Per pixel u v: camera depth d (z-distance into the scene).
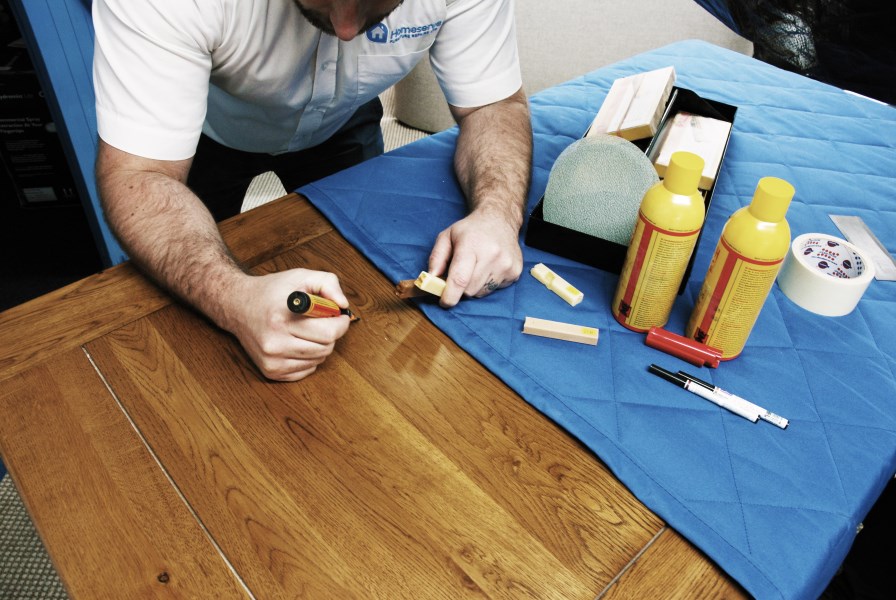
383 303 0.73
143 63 0.69
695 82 1.18
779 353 0.69
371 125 1.33
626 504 0.55
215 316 0.66
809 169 0.98
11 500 1.20
